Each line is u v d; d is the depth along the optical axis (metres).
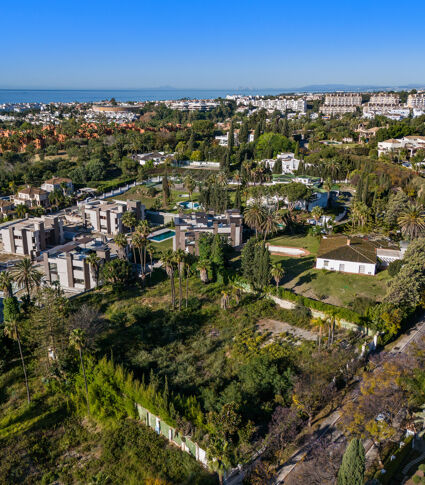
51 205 153.88
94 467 46.22
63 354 59.78
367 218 112.31
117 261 87.69
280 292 76.88
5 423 53.16
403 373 49.72
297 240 108.81
